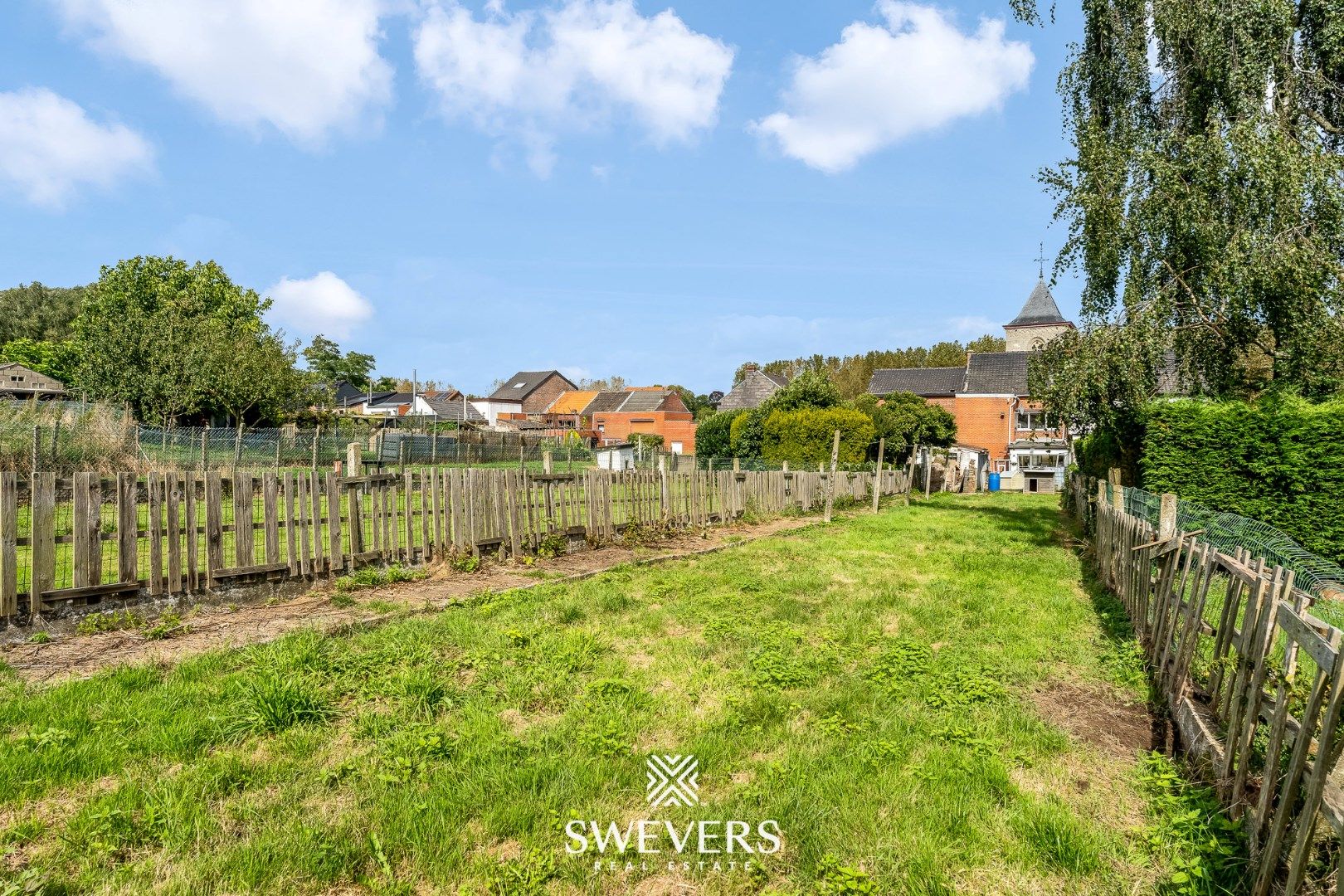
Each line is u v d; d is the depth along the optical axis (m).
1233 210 12.30
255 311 47.91
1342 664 2.51
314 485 8.26
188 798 3.55
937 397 53.28
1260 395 11.92
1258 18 12.23
